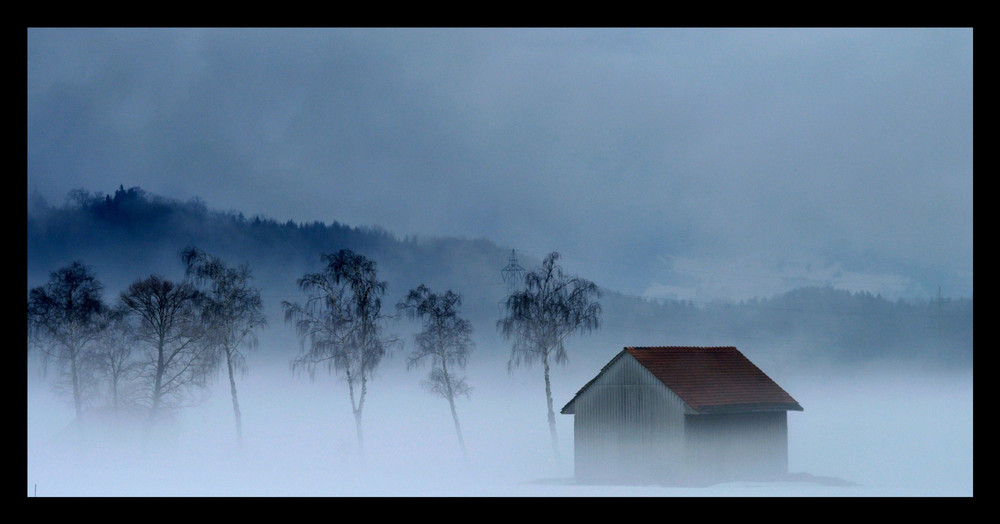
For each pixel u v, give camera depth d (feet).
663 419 200.75
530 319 254.06
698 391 202.18
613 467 207.82
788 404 212.43
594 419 212.02
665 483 198.49
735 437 205.36
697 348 219.00
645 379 204.74
